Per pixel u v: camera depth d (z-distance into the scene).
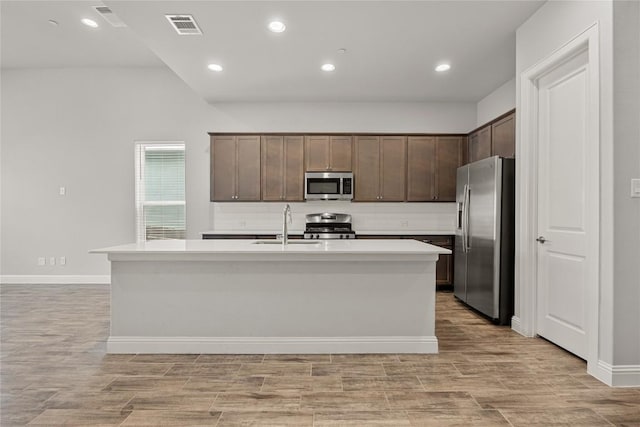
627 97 2.24
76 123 5.62
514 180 3.54
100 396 2.14
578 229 2.65
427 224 5.66
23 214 5.63
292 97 5.36
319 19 3.13
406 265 2.83
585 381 2.33
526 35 3.16
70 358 2.71
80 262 5.64
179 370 2.50
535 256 3.17
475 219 3.99
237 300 2.83
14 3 3.79
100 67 5.57
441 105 5.62
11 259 5.64
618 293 2.24
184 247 2.90
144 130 5.60
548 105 3.02
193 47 3.68
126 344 2.81
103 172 5.64
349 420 1.89
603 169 2.29
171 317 2.82
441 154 5.39
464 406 2.03
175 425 1.84
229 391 2.20
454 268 4.72
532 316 3.19
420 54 3.86
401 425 1.85
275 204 5.61
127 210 5.64
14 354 2.79
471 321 3.69
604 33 2.28
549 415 1.94
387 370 2.51
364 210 5.66
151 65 5.50
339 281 2.83
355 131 5.62
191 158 5.60
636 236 2.24
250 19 3.13
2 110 5.61
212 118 5.60
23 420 1.88
